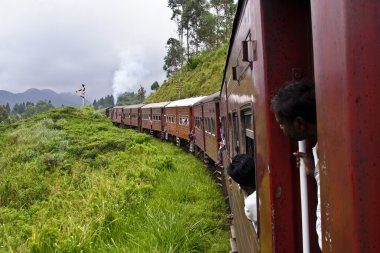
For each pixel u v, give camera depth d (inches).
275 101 78.4
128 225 331.9
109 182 464.8
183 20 2898.6
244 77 140.3
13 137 992.2
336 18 49.1
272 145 86.2
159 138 1326.3
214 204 411.2
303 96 74.5
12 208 443.5
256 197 112.0
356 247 46.2
